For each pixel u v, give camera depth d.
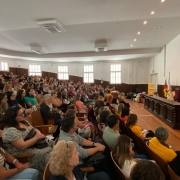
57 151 1.11
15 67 12.70
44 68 14.13
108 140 2.08
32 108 4.11
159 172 0.82
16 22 4.73
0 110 2.64
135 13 4.25
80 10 4.01
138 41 8.15
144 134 2.82
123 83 13.66
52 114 3.46
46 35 6.91
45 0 3.50
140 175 0.81
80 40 7.77
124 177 1.23
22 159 1.76
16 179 1.47
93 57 11.65
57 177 1.08
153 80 12.00
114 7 3.89
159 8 4.01
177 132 4.41
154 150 2.00
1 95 2.71
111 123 2.13
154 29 6.27
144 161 0.88
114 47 9.60
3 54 10.21
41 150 1.90
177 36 7.32
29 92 4.79
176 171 1.62
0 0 3.46
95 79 14.26
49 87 7.77
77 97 5.48
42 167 1.84
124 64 13.55
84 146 2.00
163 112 5.50
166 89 8.30
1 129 1.89
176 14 4.38
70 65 14.51
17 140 1.73
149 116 6.38
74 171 1.35
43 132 2.85
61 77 14.64
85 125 2.87
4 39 7.56
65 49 10.05
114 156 1.65
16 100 4.06
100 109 3.29
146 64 12.96
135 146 2.61
